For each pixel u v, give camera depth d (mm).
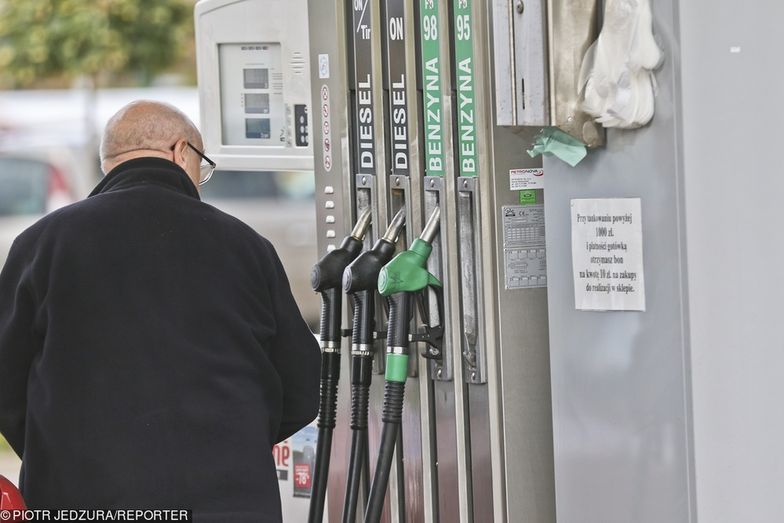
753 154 10102
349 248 12781
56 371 10602
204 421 10523
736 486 10203
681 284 9961
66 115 46594
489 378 11969
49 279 10727
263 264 11125
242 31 14523
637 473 10492
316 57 13383
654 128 10055
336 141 13258
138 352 10539
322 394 12875
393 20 12508
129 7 33562
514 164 11891
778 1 10117
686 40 9805
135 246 10758
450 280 12133
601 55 10117
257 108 14555
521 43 10352
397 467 12969
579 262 10727
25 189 42031
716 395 10070
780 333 10297
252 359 10914
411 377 12688
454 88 12031
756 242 10148
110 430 10445
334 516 13789
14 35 33969
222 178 42562
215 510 10469
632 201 10281
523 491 12133
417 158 12359
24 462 10945
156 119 11445
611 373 10617
